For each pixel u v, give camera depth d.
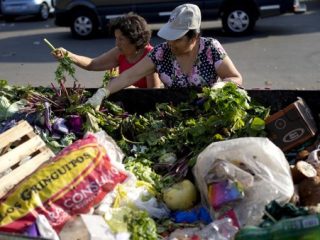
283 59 10.98
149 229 3.11
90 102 4.36
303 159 3.64
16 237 2.75
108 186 3.27
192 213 3.40
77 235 3.00
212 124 3.92
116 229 3.06
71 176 3.17
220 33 13.88
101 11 14.08
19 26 17.66
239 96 3.91
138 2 13.82
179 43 4.27
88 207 3.16
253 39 13.02
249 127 3.85
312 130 3.83
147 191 3.48
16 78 10.62
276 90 4.36
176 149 4.02
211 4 13.43
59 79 4.58
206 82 4.48
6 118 4.29
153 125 4.21
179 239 3.11
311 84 9.20
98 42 13.85
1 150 3.56
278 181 3.20
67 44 13.81
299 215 2.90
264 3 13.26
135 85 5.08
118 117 4.38
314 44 12.17
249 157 3.27
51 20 18.78
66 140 4.05
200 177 3.39
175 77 4.54
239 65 10.67
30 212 3.01
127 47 5.01
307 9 16.98
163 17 13.80
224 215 3.17
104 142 3.54
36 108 4.24
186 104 4.43
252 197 3.17
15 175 3.38
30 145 3.59
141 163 3.86
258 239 2.68
